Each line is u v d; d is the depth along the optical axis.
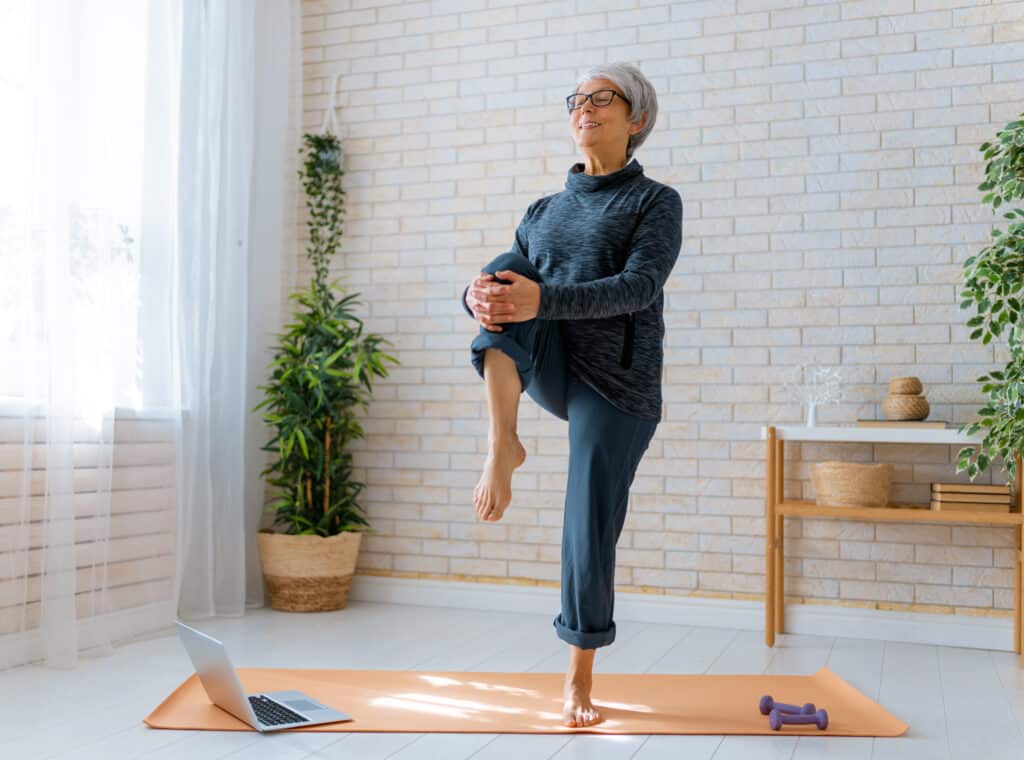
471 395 4.56
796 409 4.05
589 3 4.46
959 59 3.93
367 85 4.85
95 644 3.32
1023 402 3.16
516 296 2.11
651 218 2.47
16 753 2.24
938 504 3.55
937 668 3.34
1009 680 3.17
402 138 4.77
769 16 4.18
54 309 3.22
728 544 4.11
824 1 4.11
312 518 4.45
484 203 4.61
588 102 2.54
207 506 4.09
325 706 2.62
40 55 3.21
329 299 4.54
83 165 3.38
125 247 3.69
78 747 2.29
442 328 4.63
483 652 3.48
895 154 3.99
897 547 3.89
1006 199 3.30
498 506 2.20
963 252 3.89
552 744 2.34
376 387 4.70
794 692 2.90
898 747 2.36
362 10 4.88
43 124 3.21
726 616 4.07
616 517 2.48
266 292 4.62
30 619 3.20
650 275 2.35
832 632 3.92
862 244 4.01
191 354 4.00
